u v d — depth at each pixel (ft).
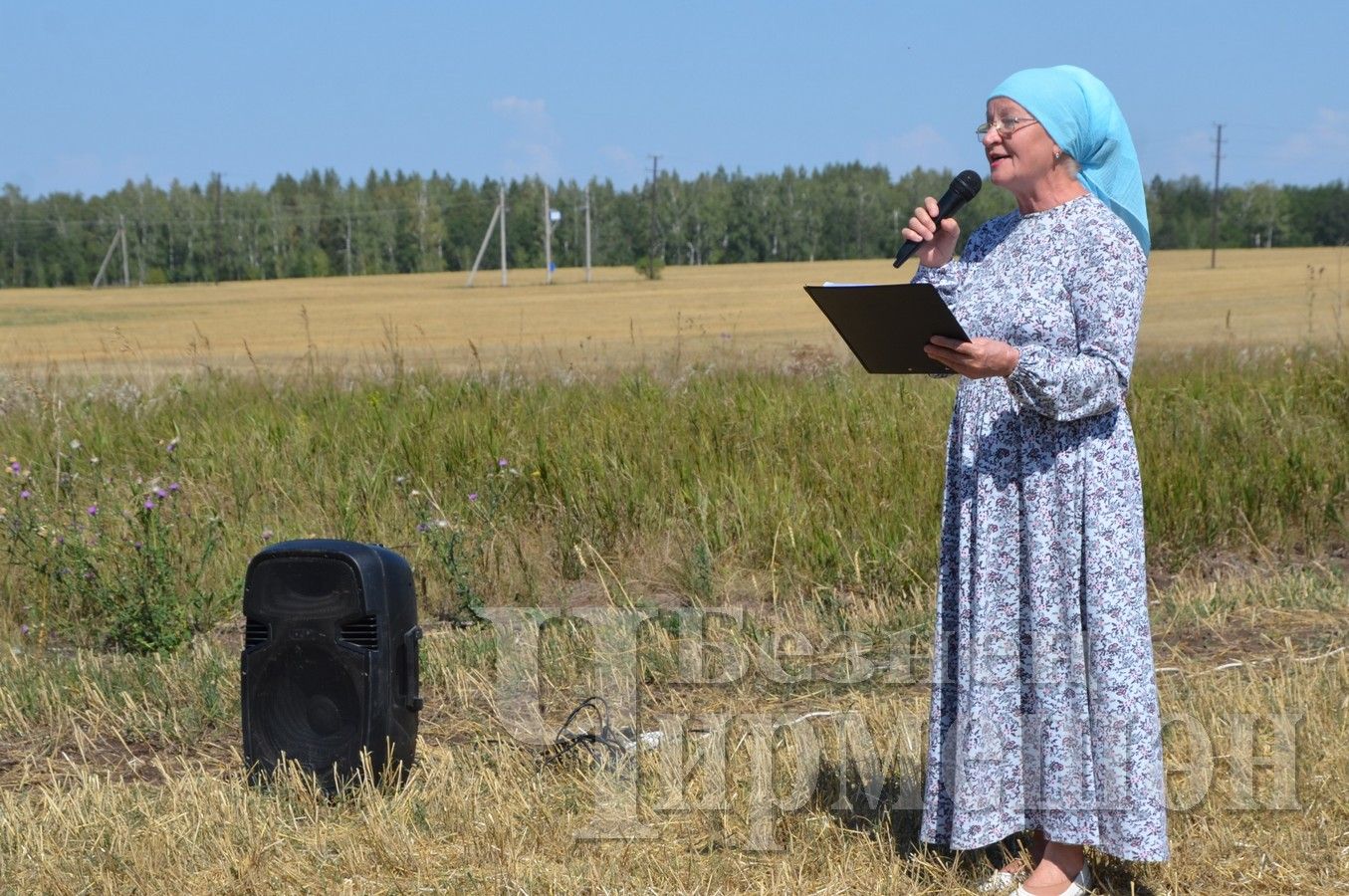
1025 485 14.66
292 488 33.09
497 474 32.99
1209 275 287.28
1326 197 489.67
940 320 13.57
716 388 41.50
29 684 22.41
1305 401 40.75
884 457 33.06
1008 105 14.66
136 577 25.40
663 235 595.47
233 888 15.49
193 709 21.16
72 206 550.77
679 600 28.35
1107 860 16.15
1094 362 14.03
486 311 242.78
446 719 21.47
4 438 37.68
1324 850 16.21
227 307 283.38
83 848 16.31
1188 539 31.55
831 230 595.06
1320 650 24.04
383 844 16.22
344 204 581.12
